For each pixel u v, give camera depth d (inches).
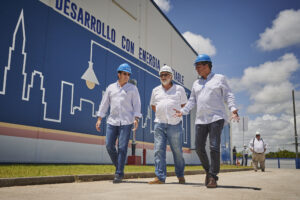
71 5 336.8
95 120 358.3
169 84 166.6
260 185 171.2
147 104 495.5
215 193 112.3
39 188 123.4
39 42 288.7
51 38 303.9
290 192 127.4
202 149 146.5
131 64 458.3
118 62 422.3
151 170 266.2
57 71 307.6
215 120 140.6
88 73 354.6
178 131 161.6
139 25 493.7
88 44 360.2
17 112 259.1
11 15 261.7
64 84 315.3
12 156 251.6
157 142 161.9
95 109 360.5
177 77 645.3
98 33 382.3
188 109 153.6
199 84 149.2
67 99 317.7
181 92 165.3
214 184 136.3
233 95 142.3
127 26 456.1
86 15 361.7
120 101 171.9
